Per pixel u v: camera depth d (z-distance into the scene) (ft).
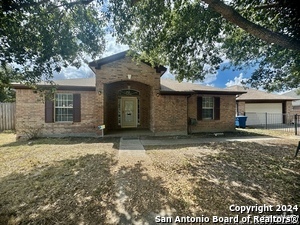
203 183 12.42
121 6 15.65
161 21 17.47
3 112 38.91
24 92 30.42
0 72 15.25
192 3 15.61
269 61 20.44
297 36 10.98
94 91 32.89
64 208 9.46
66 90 31.86
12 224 8.22
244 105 54.19
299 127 47.57
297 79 24.52
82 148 22.88
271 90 27.76
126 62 31.86
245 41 19.54
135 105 40.96
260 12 14.16
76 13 15.88
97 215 8.84
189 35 17.93
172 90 34.55
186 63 22.54
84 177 13.50
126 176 13.56
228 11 10.56
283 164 16.58
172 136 32.24
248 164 16.55
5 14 11.68
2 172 14.62
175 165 16.15
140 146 23.99
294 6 10.54
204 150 21.84
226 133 36.50
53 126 31.60
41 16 14.32
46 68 16.75
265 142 26.96
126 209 9.30
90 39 17.16
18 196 10.73
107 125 38.42
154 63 25.57
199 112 37.81
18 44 13.56
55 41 15.76
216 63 22.56
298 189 11.56
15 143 26.43
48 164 16.58
